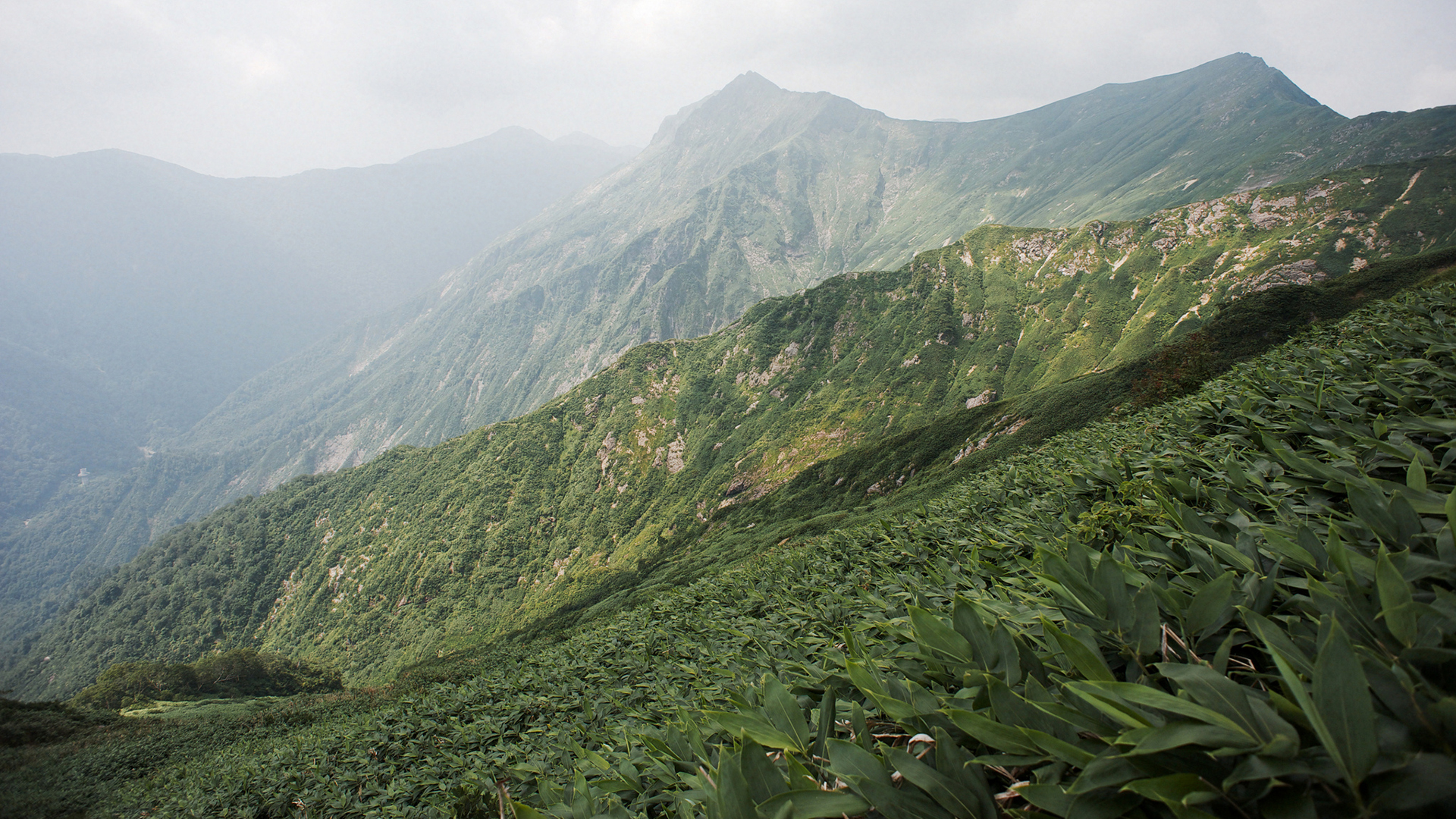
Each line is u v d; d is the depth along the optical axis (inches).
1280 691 55.5
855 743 68.1
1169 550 90.4
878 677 75.0
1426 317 215.2
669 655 321.7
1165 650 64.3
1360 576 61.8
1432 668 44.9
